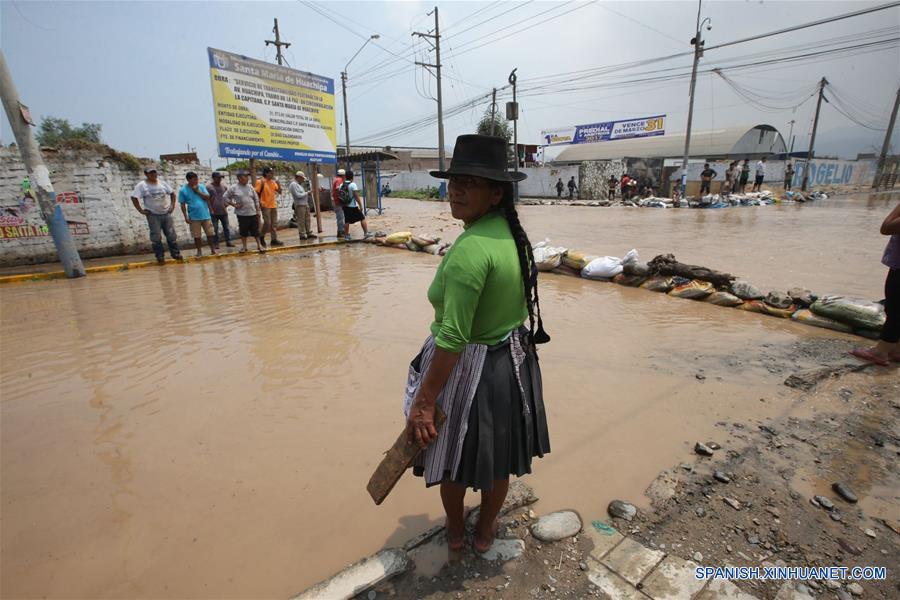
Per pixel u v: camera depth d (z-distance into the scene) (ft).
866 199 78.18
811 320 16.03
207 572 6.64
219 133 34.06
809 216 50.19
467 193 5.43
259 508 7.82
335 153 41.88
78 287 23.81
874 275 22.43
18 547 7.11
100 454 9.34
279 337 15.51
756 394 11.21
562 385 11.77
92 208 31.99
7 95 23.61
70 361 13.94
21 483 8.52
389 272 25.77
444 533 7.17
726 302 18.40
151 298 21.11
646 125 129.18
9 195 29.58
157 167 35.35
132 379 12.65
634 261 21.91
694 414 10.38
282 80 37.11
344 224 38.50
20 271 28.04
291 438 9.73
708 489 8.04
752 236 35.45
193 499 8.05
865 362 12.83
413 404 5.55
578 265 23.67
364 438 9.68
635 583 6.27
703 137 121.29
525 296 5.84
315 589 6.19
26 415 10.88
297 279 24.43
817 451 9.01
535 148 122.42
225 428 10.15
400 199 109.40
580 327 16.03
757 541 6.94
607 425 10.00
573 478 8.40
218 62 33.37
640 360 13.23
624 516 7.45
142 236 34.45
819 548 6.79
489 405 5.72
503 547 6.91
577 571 6.50
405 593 6.24
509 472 6.13
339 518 7.60
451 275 5.12
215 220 33.55
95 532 7.38
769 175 104.12
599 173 92.02
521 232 5.73
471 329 5.57
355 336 15.39
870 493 7.86
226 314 18.26
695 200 72.49
